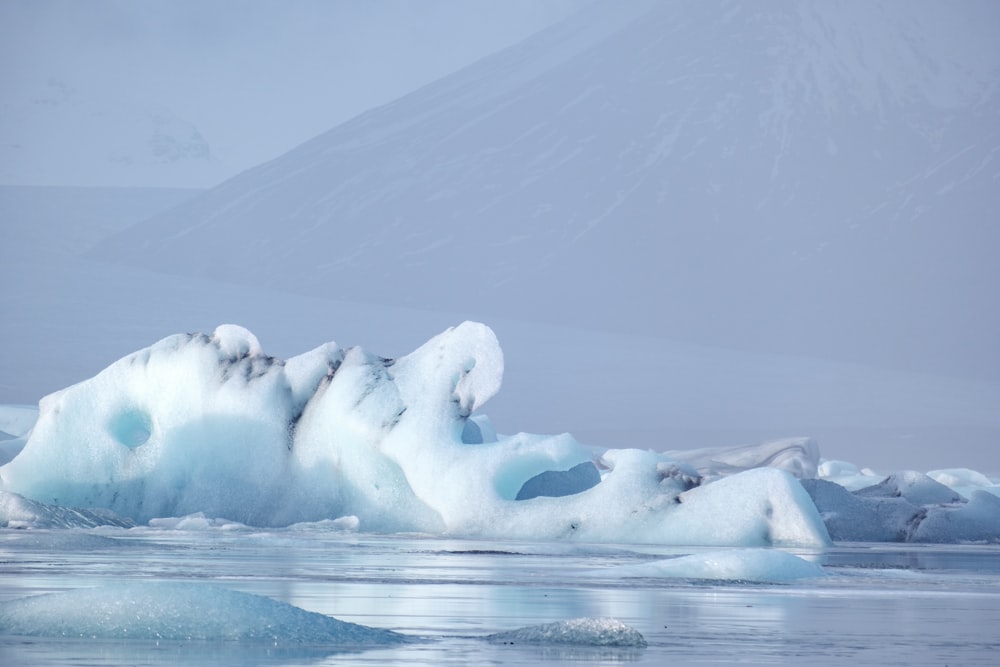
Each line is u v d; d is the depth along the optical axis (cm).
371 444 5547
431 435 5478
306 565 3391
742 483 5175
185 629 1766
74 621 1798
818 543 5050
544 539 5200
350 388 5647
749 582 3033
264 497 5716
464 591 2641
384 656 1648
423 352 5716
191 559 3594
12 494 5394
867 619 2217
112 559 3528
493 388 5566
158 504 5778
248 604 1827
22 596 2358
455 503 5331
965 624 2153
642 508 5191
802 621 2161
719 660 1672
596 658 1667
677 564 3148
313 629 1797
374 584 2783
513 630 1859
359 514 5559
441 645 1770
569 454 5397
